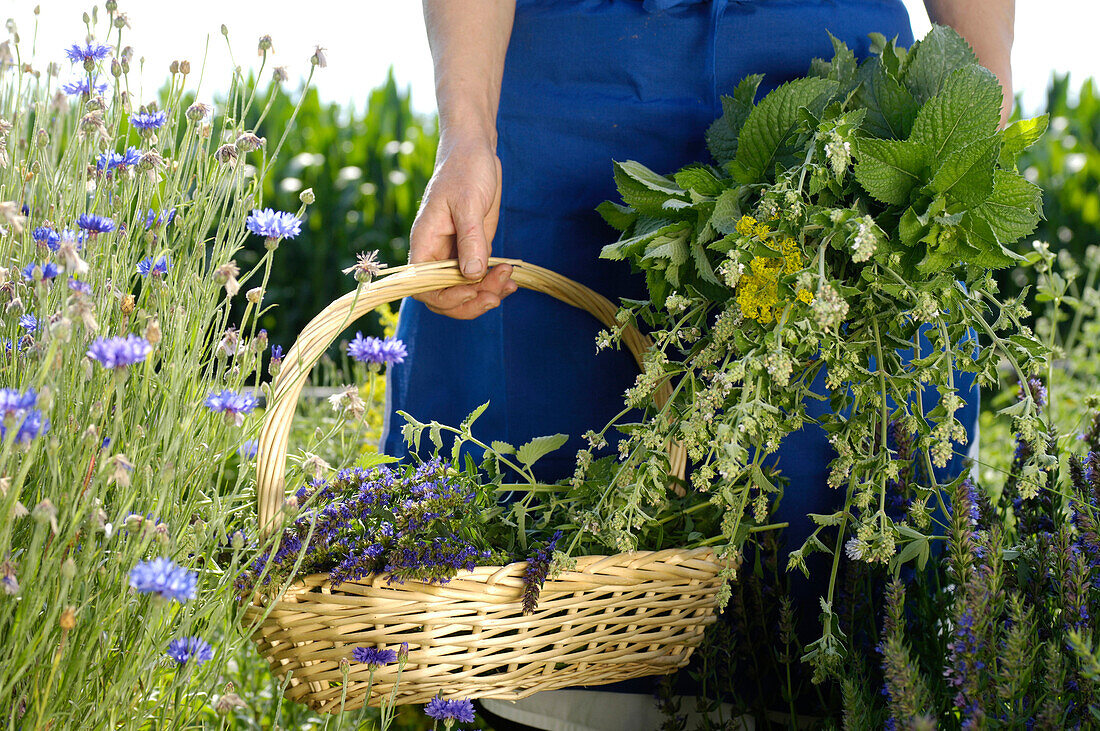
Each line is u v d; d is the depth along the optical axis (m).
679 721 1.43
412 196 4.87
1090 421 1.31
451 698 1.08
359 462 1.24
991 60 1.48
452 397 1.62
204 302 1.04
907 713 0.91
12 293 1.00
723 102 1.35
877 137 1.22
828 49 1.47
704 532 1.26
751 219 1.10
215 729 1.35
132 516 0.86
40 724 0.85
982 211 1.09
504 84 1.54
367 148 4.88
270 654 1.07
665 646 1.19
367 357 0.98
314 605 1.02
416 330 1.64
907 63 1.24
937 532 1.45
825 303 1.01
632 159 1.50
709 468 1.11
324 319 1.13
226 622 1.09
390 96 5.06
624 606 1.11
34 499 0.93
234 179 1.10
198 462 1.02
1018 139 1.14
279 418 1.07
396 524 1.06
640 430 1.16
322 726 1.45
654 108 1.48
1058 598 1.13
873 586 1.42
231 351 1.03
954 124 1.09
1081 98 4.96
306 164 4.69
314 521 0.97
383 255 4.82
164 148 1.14
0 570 0.82
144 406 0.96
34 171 1.08
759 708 1.44
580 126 1.51
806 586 1.45
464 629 1.04
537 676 1.11
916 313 1.10
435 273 1.23
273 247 1.04
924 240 1.08
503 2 1.48
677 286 1.24
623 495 1.14
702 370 1.25
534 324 1.54
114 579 0.90
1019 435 1.13
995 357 1.14
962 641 0.97
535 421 1.55
